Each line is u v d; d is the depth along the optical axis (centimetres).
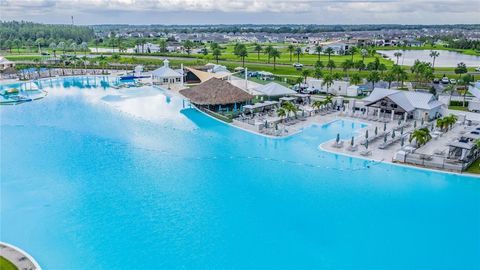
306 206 4125
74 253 3281
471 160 5222
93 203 4156
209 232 3609
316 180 4794
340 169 5131
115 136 6612
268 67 15075
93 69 14825
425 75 10662
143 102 9481
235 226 3719
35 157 5541
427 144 6053
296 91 9994
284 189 4544
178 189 4528
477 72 14512
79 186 4584
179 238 3516
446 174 4909
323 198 4309
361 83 11125
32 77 12688
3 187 4528
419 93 7888
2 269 2934
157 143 6250
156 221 3803
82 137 6531
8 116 7900
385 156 5528
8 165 5222
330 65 13075
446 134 6644
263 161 5444
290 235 3572
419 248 3384
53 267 3094
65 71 14038
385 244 3434
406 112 7300
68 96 10081
